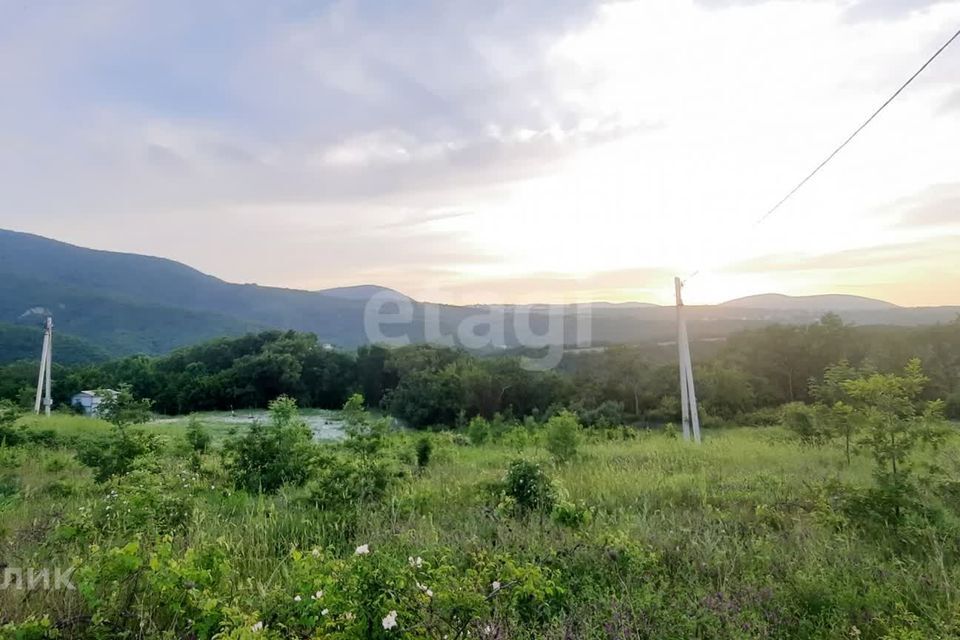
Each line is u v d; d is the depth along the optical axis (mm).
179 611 3416
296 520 6551
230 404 55781
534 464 7754
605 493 8297
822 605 4086
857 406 8188
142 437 8898
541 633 3555
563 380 36250
